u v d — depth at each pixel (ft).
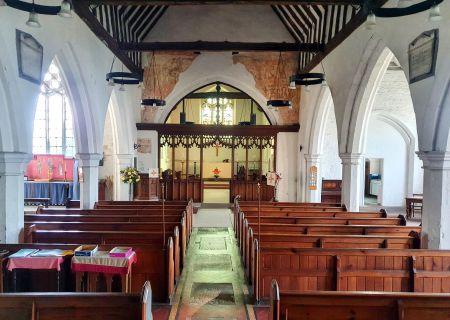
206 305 17.21
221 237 30.86
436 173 17.11
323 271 17.01
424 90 16.69
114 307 10.43
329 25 30.40
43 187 46.78
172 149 47.09
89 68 25.88
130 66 36.42
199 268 22.67
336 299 10.66
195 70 43.93
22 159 17.98
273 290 10.32
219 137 47.29
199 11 41.39
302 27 37.58
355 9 24.41
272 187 47.16
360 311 10.71
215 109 63.62
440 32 15.40
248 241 20.43
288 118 45.60
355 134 27.58
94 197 29.09
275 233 20.42
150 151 45.01
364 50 23.25
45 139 49.60
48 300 10.34
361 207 48.14
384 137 47.78
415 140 46.98
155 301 17.54
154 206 28.78
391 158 47.91
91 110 27.32
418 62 17.02
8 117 16.96
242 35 41.57
